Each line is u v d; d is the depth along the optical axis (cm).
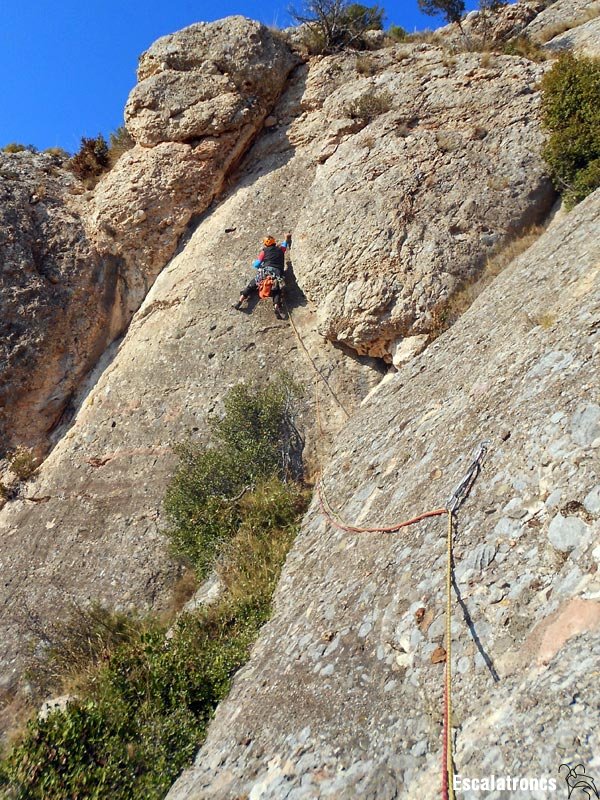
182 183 1396
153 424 1150
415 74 1350
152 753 573
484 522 479
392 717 409
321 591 622
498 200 1104
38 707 826
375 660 464
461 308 1031
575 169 1092
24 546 1080
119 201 1387
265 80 1473
